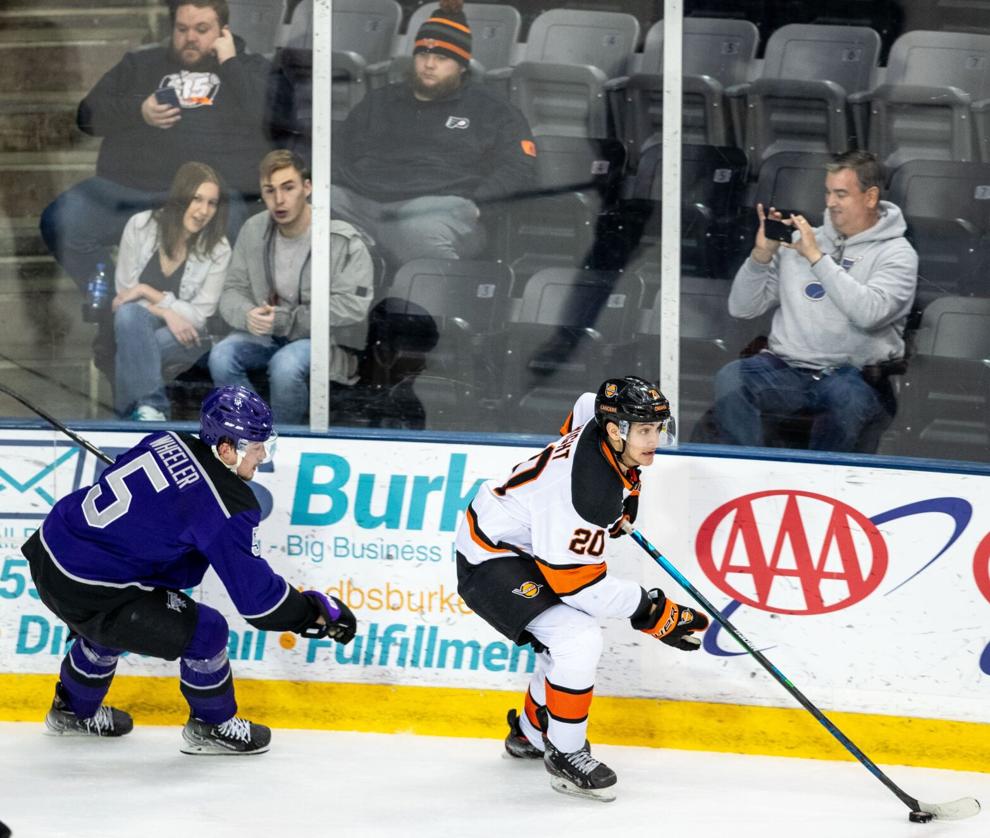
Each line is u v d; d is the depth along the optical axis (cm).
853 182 1730
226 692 1579
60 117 1825
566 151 1780
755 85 1775
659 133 1767
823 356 1728
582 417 1562
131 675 1725
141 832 1370
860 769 1606
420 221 1780
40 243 1831
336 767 1577
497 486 1509
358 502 1700
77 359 1838
